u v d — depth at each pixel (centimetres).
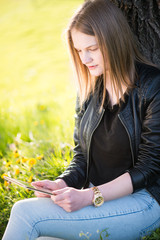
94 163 212
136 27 235
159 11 224
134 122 192
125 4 230
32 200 185
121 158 199
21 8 2175
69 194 179
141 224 187
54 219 179
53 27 1742
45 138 421
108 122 200
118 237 187
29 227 177
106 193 183
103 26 182
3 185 291
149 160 185
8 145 430
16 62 1414
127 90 193
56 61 1347
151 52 237
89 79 214
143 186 187
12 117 523
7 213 251
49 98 875
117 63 188
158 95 185
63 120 491
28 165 303
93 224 182
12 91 1087
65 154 311
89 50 188
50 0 2200
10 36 1750
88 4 187
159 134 185
